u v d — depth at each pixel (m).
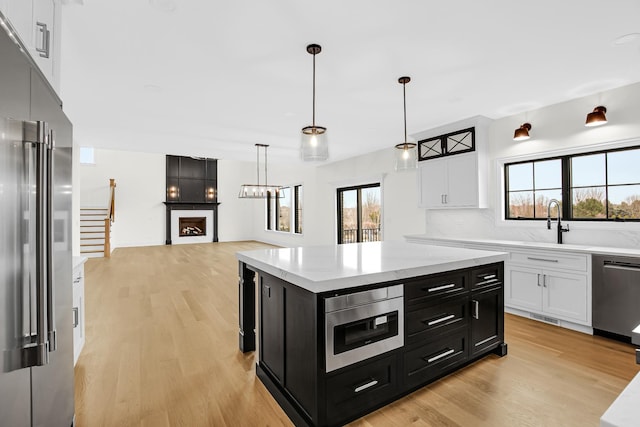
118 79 3.09
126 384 2.28
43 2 1.41
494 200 4.46
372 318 1.91
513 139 4.23
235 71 2.93
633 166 3.36
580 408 2.00
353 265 2.11
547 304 3.46
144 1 1.97
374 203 6.87
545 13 2.10
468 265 2.37
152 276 5.85
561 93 3.50
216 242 11.96
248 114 4.19
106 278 5.69
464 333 2.42
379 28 2.27
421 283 2.15
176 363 2.60
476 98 3.63
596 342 2.98
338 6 2.03
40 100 1.20
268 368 2.27
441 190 4.84
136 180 10.79
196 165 11.77
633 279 2.88
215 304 4.15
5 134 0.92
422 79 3.11
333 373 1.77
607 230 3.46
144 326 3.39
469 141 4.46
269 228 11.55
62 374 1.51
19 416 1.02
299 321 1.88
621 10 2.06
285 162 8.47
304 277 1.75
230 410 2.01
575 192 3.79
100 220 9.22
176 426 1.85
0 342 0.91
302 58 2.69
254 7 2.03
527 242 3.94
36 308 1.08
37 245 1.08
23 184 1.03
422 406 2.02
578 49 2.55
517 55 2.65
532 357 2.68
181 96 3.54
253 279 2.83
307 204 8.94
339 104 3.82
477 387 2.23
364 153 6.88
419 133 5.05
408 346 2.09
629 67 2.88
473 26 2.24
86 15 2.10
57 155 1.42
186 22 2.19
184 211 11.54
